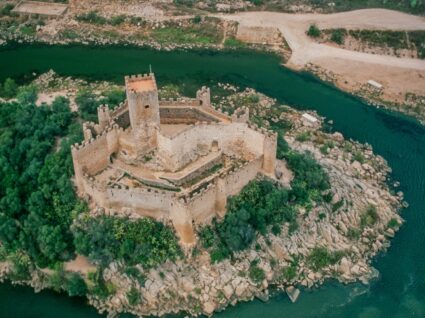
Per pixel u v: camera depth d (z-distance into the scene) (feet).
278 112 654.94
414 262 479.82
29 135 516.32
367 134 634.43
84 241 425.69
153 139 456.45
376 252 487.20
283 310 433.07
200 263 435.94
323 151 583.17
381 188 552.82
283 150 510.58
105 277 428.15
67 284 431.43
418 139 629.51
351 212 505.25
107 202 431.43
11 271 448.65
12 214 460.96
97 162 451.94
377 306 442.91
